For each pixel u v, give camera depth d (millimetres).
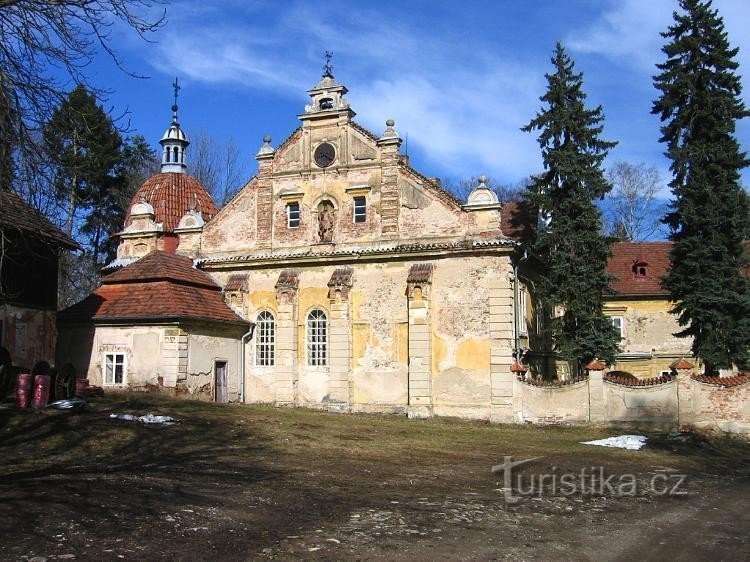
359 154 34750
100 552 9609
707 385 27828
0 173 11789
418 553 10367
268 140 36750
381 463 19141
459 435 26375
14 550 9453
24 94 11977
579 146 33500
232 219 36875
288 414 29484
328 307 34438
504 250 31438
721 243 31875
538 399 30141
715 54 32344
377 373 33125
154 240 39188
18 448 17547
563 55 33781
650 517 13625
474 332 31594
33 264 27812
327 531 11391
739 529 12742
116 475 14750
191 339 31859
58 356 33000
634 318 44281
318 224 35219
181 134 43312
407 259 33125
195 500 12898
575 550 10867
